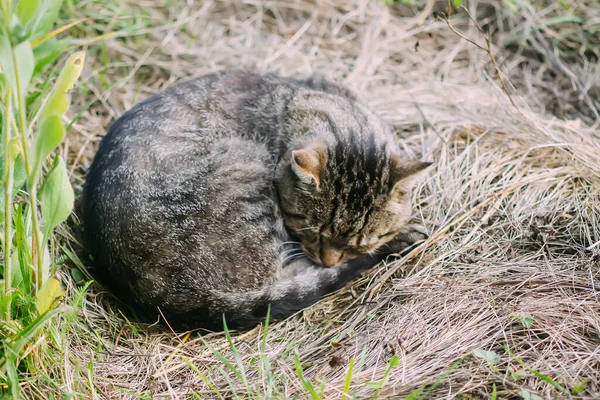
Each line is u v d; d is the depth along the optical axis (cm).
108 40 157
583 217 133
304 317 128
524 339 120
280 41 164
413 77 158
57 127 113
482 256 131
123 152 130
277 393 118
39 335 118
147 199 127
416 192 140
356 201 128
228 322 126
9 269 118
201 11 165
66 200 117
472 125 146
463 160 142
